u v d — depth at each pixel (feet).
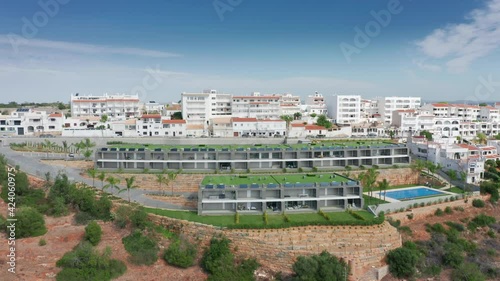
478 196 409.49
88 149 481.87
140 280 259.19
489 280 297.12
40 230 289.12
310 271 259.19
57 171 399.85
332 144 529.04
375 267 285.64
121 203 331.77
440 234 343.87
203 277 268.00
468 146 513.45
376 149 497.05
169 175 384.06
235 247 285.02
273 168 459.32
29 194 332.80
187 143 575.79
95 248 276.41
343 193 337.72
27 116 611.06
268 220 305.32
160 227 306.76
